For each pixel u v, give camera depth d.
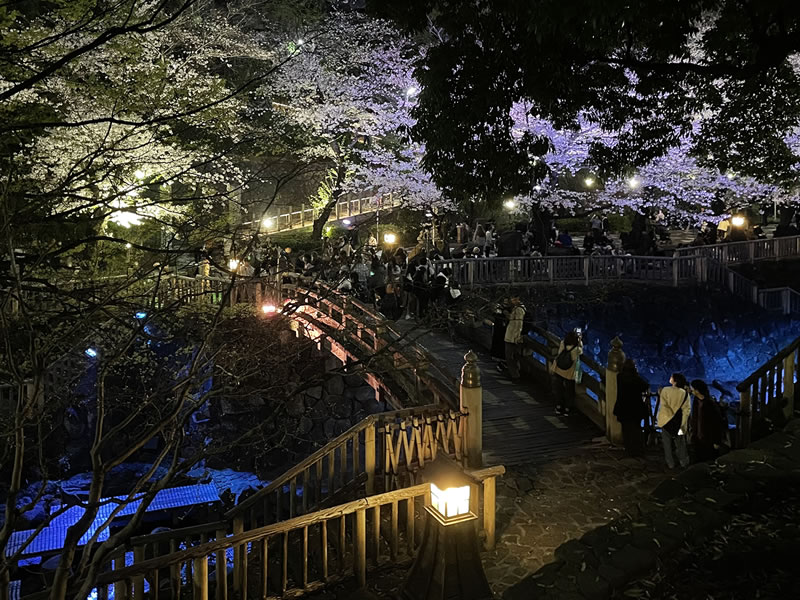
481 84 10.12
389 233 22.06
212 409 21.08
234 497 17.31
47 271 8.83
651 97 12.37
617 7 7.25
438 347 16.39
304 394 20.11
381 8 10.47
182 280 16.05
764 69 9.40
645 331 22.45
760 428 9.97
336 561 8.12
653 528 6.82
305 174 33.25
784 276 25.45
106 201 5.23
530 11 8.48
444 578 6.23
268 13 31.27
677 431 10.05
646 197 28.19
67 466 18.97
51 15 16.20
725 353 22.75
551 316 21.48
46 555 13.70
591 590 6.00
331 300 16.17
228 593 7.73
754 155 13.57
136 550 7.11
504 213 33.78
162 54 19.64
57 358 5.28
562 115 11.31
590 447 11.17
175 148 14.31
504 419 12.36
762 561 6.22
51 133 13.30
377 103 30.48
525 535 8.41
